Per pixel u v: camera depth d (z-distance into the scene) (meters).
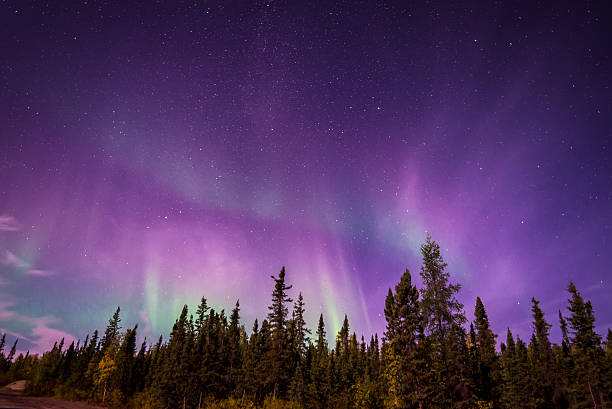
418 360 27.30
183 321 71.25
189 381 51.69
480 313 53.66
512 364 55.00
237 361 61.19
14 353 139.38
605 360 56.00
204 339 59.84
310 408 46.53
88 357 84.69
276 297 52.19
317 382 48.25
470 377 33.41
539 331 65.94
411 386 27.55
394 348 29.06
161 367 66.19
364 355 73.19
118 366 70.19
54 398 75.62
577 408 53.59
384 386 31.55
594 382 54.47
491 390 39.84
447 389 28.97
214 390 52.19
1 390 90.06
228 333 63.03
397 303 31.41
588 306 59.97
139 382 73.94
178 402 51.28
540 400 51.81
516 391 50.81
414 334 29.80
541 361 63.97
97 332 88.88
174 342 69.19
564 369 60.69
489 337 52.12
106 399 65.44
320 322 79.38
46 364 92.88
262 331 57.47
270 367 49.41
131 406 60.47
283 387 50.00
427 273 31.56
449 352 30.09
